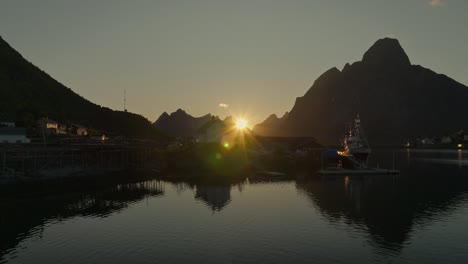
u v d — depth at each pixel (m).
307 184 70.94
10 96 130.12
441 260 30.23
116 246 33.69
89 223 41.47
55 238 36.22
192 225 40.31
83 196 57.56
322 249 32.75
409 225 40.06
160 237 36.19
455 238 35.62
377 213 45.53
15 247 33.88
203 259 30.48
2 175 61.56
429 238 35.66
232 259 30.47
